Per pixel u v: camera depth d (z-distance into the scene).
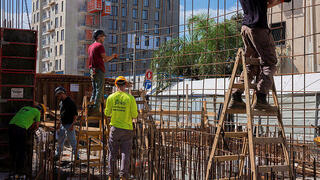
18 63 7.31
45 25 71.06
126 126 6.68
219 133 4.88
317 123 12.12
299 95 12.75
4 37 7.21
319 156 7.72
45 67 69.94
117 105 6.67
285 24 20.97
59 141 8.79
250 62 4.76
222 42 19.17
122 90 6.81
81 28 58.50
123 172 6.60
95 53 7.60
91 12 57.53
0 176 6.78
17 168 6.79
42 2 71.88
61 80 14.49
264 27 4.61
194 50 18.97
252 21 4.66
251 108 4.62
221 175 5.93
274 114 4.83
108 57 7.69
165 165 5.84
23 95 7.35
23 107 7.21
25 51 7.36
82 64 59.69
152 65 18.36
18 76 7.33
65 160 8.94
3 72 7.21
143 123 7.86
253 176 4.37
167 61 17.67
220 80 16.02
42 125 10.78
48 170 6.18
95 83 7.69
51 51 66.88
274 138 4.69
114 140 6.68
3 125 7.23
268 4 5.02
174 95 16.95
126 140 6.73
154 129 7.41
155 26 57.81
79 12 59.38
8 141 7.25
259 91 4.75
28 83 7.39
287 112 13.05
